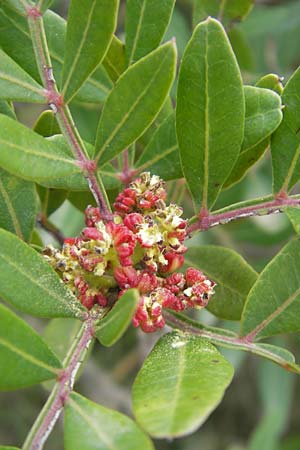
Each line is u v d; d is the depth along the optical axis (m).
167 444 0.42
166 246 0.16
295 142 0.16
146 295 0.15
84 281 0.15
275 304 0.15
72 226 0.25
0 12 0.16
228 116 0.15
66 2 0.30
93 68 0.15
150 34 0.16
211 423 0.42
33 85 0.15
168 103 0.18
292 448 0.34
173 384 0.13
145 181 0.16
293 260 0.15
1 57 0.15
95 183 0.15
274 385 0.32
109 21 0.15
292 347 0.33
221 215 0.16
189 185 0.16
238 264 0.18
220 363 0.14
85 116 0.29
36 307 0.14
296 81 0.16
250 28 0.33
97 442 0.12
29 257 0.14
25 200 0.16
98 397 0.34
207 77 0.15
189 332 0.15
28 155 0.14
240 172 0.17
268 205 0.16
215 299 0.18
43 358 0.13
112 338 0.13
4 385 0.13
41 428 0.13
